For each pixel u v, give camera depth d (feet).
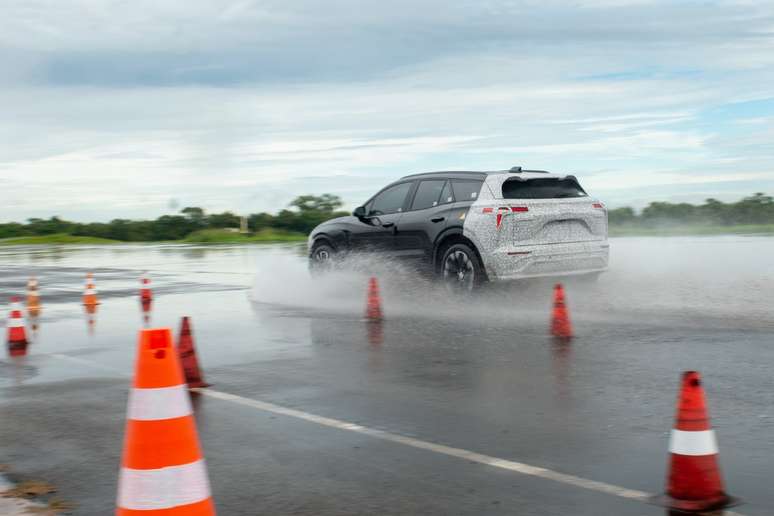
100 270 82.23
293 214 163.63
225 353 30.04
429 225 44.16
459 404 21.35
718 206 119.85
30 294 46.65
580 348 28.86
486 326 34.86
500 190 41.65
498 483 15.30
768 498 14.21
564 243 42.11
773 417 19.26
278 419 20.31
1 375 27.09
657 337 30.55
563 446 17.46
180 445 11.20
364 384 24.11
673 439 14.23
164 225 187.01
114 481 16.15
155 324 39.11
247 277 67.77
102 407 22.26
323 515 14.07
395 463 16.66
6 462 17.54
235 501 14.83
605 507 13.94
